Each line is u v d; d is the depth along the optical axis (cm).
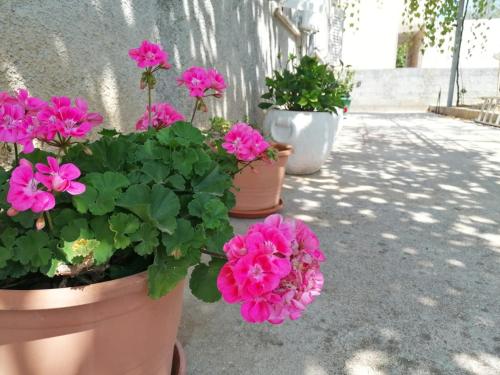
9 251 98
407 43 1959
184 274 111
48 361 99
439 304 205
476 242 282
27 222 105
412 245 275
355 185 424
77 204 105
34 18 182
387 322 190
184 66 329
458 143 719
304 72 455
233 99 459
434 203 369
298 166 446
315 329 184
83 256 103
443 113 1338
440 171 498
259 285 87
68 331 98
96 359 104
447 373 160
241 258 89
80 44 211
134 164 141
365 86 1578
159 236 115
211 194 137
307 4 846
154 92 288
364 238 284
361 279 227
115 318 103
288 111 430
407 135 819
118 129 248
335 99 445
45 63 190
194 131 153
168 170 138
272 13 612
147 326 112
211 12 378
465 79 1502
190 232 114
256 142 175
